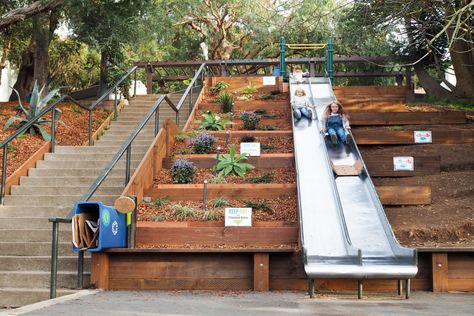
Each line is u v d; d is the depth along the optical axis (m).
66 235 8.78
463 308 5.66
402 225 9.13
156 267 7.46
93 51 30.64
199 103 16.58
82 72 32.56
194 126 14.24
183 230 8.33
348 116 13.75
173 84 32.34
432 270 7.32
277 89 18.59
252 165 11.20
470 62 17.23
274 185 9.76
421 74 19.00
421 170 11.55
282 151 12.17
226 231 8.31
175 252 7.39
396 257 7.30
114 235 7.40
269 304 5.93
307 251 7.21
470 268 7.32
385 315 5.11
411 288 7.41
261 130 13.87
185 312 5.28
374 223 8.78
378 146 13.47
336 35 24.64
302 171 10.92
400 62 19.11
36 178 11.06
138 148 12.54
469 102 16.80
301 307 5.69
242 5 27.23
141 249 7.38
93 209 7.43
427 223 9.12
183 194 9.73
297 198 9.16
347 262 7.16
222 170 10.77
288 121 14.71
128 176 9.30
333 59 20.69
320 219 8.91
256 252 7.32
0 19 16.91
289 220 8.84
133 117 16.70
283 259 7.43
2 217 9.74
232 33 30.27
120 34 18.41
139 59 28.52
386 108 15.88
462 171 11.66
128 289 7.40
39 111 14.38
